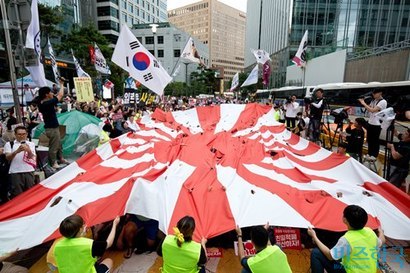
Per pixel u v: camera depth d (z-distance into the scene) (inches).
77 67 626.2
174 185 169.5
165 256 112.4
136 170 203.5
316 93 343.3
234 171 200.7
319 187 174.2
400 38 1470.2
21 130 182.1
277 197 160.6
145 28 2351.1
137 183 162.1
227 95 2239.2
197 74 2190.0
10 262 146.6
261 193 163.9
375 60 722.8
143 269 139.7
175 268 109.9
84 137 306.2
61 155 254.2
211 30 4116.6
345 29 1499.8
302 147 276.2
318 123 340.5
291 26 1536.7
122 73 1306.6
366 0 1460.4
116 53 295.1
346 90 577.9
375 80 719.1
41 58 221.9
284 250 152.9
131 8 2386.8
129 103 680.4
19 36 204.2
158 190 161.8
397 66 641.6
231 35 4544.8
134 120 394.9
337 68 880.9
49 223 142.2
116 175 195.9
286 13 1705.2
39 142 266.2
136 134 310.3
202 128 382.0
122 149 256.1
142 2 2566.4
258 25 2770.7
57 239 130.4
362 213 108.3
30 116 402.6
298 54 570.6
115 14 2149.4
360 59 783.7
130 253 149.6
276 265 100.3
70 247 105.0
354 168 203.8
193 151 248.1
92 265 108.8
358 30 1492.4
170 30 2317.9
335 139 376.8
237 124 393.1
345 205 154.4
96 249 107.3
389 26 1469.0
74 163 219.1
